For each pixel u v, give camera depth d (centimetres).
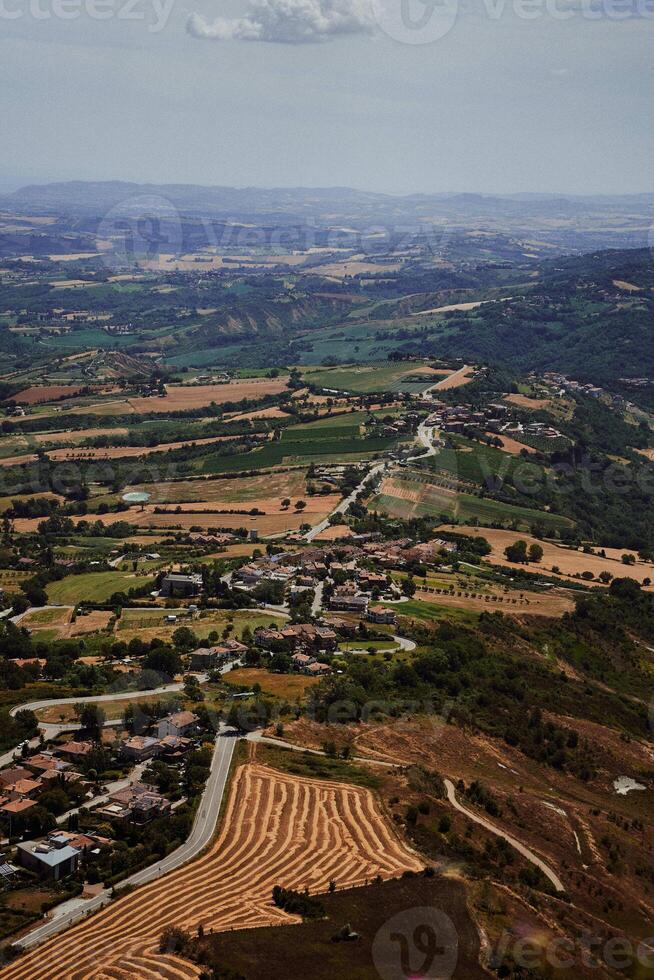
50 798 12312
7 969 9075
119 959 9162
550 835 12938
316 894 10469
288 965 9125
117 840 11681
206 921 9888
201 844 11612
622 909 11388
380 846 11631
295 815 12319
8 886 10719
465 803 13238
